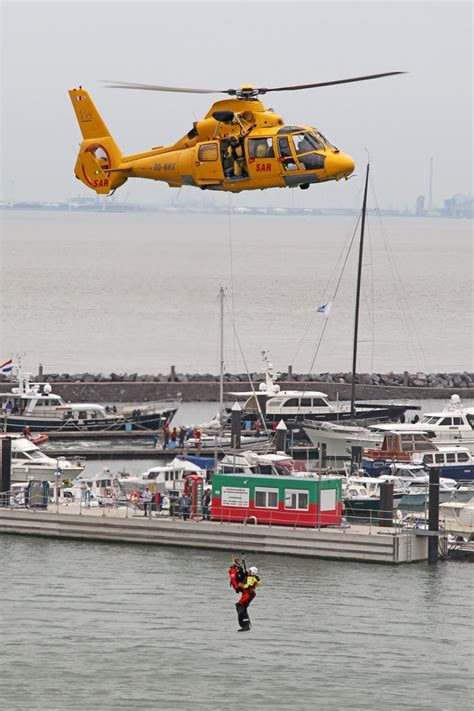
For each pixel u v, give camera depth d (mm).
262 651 194875
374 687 185500
